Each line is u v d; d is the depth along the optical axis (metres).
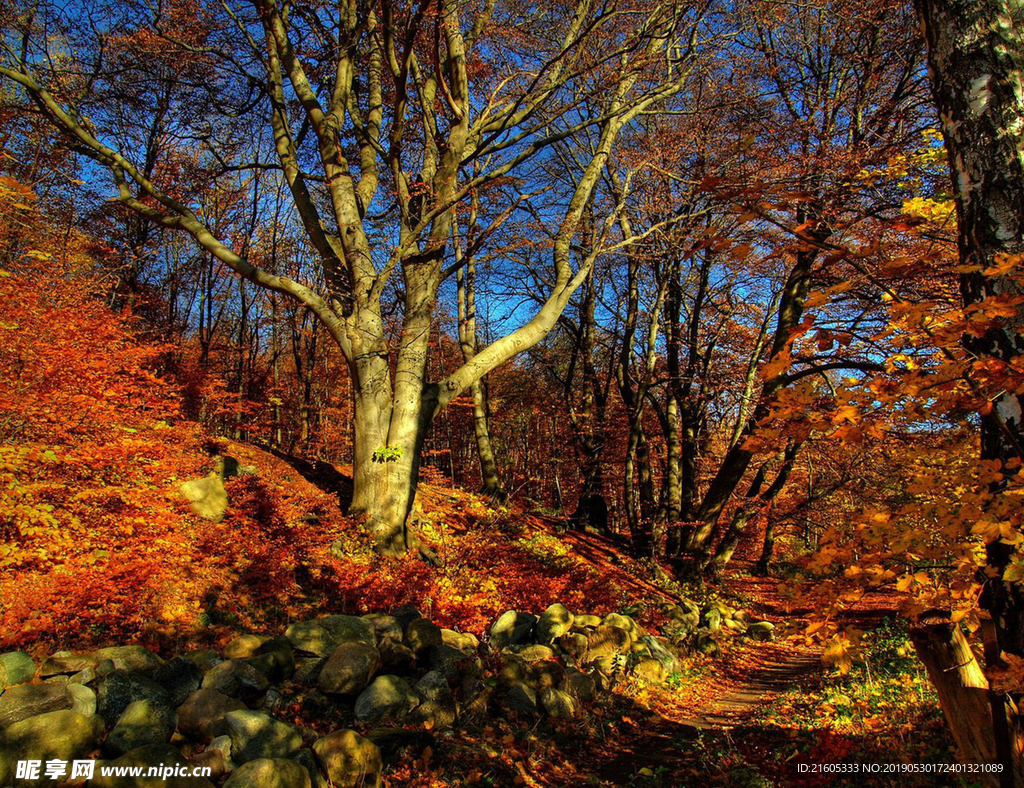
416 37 12.52
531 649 7.62
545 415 29.78
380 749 4.87
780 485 17.42
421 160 16.55
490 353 11.92
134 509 7.77
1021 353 2.76
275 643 5.83
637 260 17.78
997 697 2.92
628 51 12.85
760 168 10.07
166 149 18.47
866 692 6.69
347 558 9.24
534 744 5.77
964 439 3.29
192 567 7.51
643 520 19.23
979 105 2.92
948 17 3.04
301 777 4.05
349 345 10.85
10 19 12.04
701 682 9.73
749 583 20.78
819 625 3.06
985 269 2.61
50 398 7.98
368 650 5.77
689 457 18.98
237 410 17.03
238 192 21.06
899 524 2.96
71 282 11.70
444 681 5.96
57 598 5.77
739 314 19.77
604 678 7.80
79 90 13.58
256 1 11.70
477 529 13.08
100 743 4.06
